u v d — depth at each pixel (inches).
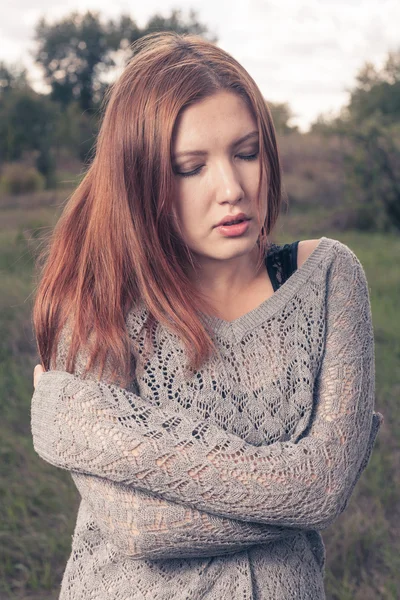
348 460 51.0
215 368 51.7
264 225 55.3
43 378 52.5
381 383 188.1
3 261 327.0
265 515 47.9
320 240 58.8
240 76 49.9
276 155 52.5
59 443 49.4
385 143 541.0
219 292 55.5
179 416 49.2
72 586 54.1
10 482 142.3
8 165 1030.4
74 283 53.9
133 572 51.6
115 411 48.6
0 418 172.2
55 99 1716.3
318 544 58.1
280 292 55.0
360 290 57.4
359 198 545.6
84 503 55.6
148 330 52.1
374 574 117.6
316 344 54.6
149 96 48.6
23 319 235.9
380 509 133.3
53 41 1692.9
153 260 50.7
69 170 1168.2
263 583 51.6
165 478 47.1
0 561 121.3
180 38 51.8
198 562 50.9
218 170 48.9
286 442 50.5
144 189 49.8
